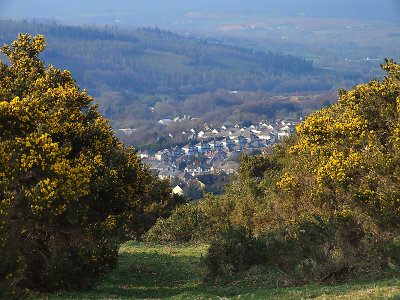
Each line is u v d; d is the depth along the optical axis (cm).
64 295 3198
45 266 3350
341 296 2577
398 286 2620
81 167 3353
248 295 3167
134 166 4103
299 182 5344
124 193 3994
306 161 5378
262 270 3809
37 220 3102
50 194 2998
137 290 3734
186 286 3862
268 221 5869
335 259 3334
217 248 3959
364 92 4638
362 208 3900
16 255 2669
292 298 2756
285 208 5394
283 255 3503
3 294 2552
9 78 4444
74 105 4300
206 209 6731
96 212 3869
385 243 3278
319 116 5397
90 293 3344
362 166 4125
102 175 3769
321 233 3528
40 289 3309
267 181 6819
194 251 5628
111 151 4197
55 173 3153
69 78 4888
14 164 3012
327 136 4950
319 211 4828
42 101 3778
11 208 2959
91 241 3559
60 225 3441
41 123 3394
